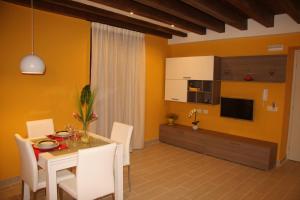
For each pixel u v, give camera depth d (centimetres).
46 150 270
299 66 476
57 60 387
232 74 492
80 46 415
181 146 546
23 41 346
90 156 232
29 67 265
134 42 498
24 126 357
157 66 571
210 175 399
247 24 446
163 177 386
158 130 595
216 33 495
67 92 404
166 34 555
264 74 448
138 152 512
